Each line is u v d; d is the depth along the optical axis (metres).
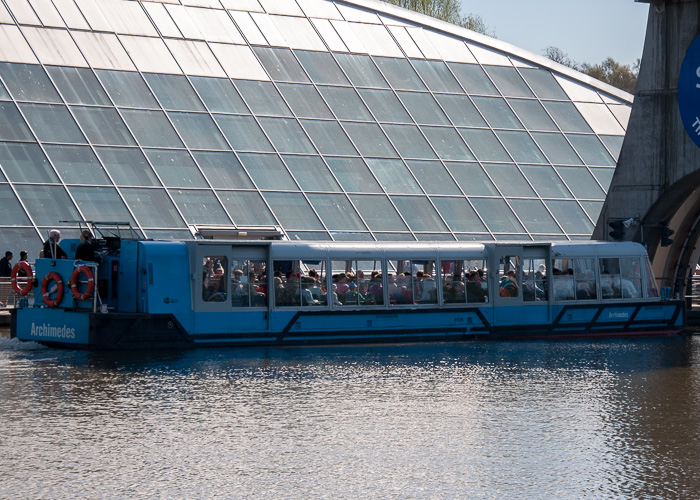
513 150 101.25
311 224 83.94
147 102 90.00
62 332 53.88
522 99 109.31
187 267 55.09
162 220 79.62
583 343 59.75
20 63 88.31
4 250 73.19
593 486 24.52
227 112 92.12
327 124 95.19
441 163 95.88
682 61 70.25
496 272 62.47
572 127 108.00
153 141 86.38
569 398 37.56
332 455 27.72
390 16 114.31
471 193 93.69
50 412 33.66
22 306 55.94
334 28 108.50
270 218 83.19
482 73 110.81
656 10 71.00
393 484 24.62
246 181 85.88
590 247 65.31
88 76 90.06
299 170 88.94
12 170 79.12
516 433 30.83
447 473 25.77
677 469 26.31
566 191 98.44
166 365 46.41
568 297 64.38
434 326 60.75
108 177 81.69
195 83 94.00
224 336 55.59
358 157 92.75
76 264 53.59
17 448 28.14
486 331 62.12
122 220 78.38
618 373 44.84
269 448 28.55
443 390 39.38
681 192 71.06
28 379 41.31
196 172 85.06
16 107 84.31
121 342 52.75
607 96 116.19
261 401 36.41
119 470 25.78
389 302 59.88
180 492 23.77
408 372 44.84
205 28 101.00
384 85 103.12
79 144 83.44
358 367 46.50
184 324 54.75
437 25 115.06
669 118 70.88
